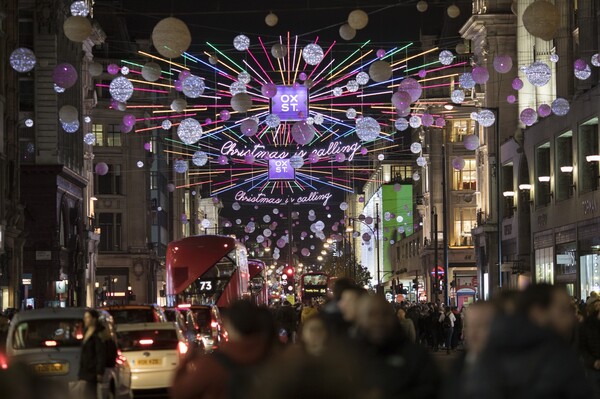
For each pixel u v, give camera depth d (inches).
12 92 2834.6
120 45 5022.1
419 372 420.8
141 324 1192.2
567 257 2628.0
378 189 6879.9
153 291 5211.6
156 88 5157.5
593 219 2399.1
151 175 5413.4
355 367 223.6
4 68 2738.7
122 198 4982.8
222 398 386.6
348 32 1592.0
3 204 2687.0
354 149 3006.9
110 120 4982.8
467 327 398.9
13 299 2815.0
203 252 2190.0
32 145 3403.1
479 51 3663.9
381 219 6722.4
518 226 3186.5
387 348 430.0
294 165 2748.5
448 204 4616.1
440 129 4653.1
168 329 1187.3
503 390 305.1
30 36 3420.3
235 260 2196.1
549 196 2849.4
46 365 952.9
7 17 2797.7
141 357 1163.9
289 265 4296.3
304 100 2802.7
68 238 3585.1
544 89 3056.1
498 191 2640.3
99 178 4972.9
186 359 427.8
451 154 4613.7
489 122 1941.4
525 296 357.7
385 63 1509.6
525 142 3041.3
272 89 1793.8
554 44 2817.4
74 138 3769.7
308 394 207.9
